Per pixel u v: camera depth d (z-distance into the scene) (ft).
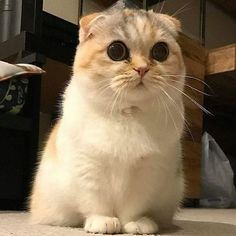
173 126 0.84
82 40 0.89
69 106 0.87
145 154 0.80
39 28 1.58
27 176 1.44
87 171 0.80
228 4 2.86
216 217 1.33
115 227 0.79
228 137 2.66
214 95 2.39
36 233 0.76
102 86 0.81
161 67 0.82
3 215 1.13
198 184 1.96
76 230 0.81
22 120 1.43
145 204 0.84
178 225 0.99
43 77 1.71
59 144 0.85
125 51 0.82
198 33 2.59
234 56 1.97
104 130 0.80
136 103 0.82
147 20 0.87
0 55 1.58
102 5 2.28
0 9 1.67
